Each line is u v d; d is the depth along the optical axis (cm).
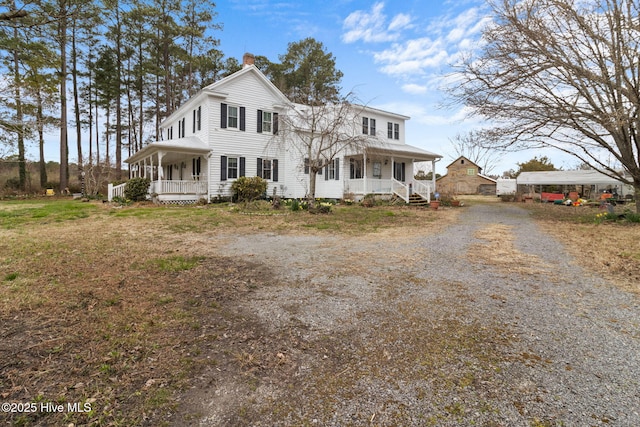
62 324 308
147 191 1764
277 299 383
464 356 260
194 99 1847
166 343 276
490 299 387
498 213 1583
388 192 1955
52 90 1289
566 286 437
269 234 862
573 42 1127
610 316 338
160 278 457
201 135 1811
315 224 1055
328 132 1509
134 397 207
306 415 193
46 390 212
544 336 294
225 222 1057
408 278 471
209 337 289
